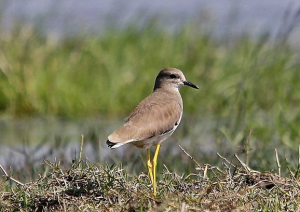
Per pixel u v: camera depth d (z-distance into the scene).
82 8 22.59
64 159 12.59
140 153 12.90
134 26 18.97
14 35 18.16
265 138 13.91
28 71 17.45
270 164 11.99
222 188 9.57
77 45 18.50
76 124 16.16
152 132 10.17
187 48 18.64
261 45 17.91
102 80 17.62
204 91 17.53
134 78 17.80
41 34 18.53
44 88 17.28
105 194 9.32
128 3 22.98
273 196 9.31
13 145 14.26
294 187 9.58
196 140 14.22
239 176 9.94
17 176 11.83
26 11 20.89
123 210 8.90
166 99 10.87
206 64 18.14
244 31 20.06
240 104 15.91
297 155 12.86
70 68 17.81
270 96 16.73
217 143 13.79
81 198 9.36
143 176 10.49
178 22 20.58
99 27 19.42
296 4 23.36
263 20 22.09
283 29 18.42
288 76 17.22
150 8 22.92
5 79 17.31
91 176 9.83
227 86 17.42
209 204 8.85
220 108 17.27
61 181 9.80
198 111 17.23
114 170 9.98
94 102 17.33
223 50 18.94
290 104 16.38
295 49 18.22
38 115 17.08
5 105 17.16
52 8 19.58
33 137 14.89
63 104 17.20
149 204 8.95
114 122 16.41
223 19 22.09
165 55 18.30
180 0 23.98
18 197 9.55
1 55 17.56
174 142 14.11
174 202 8.95
